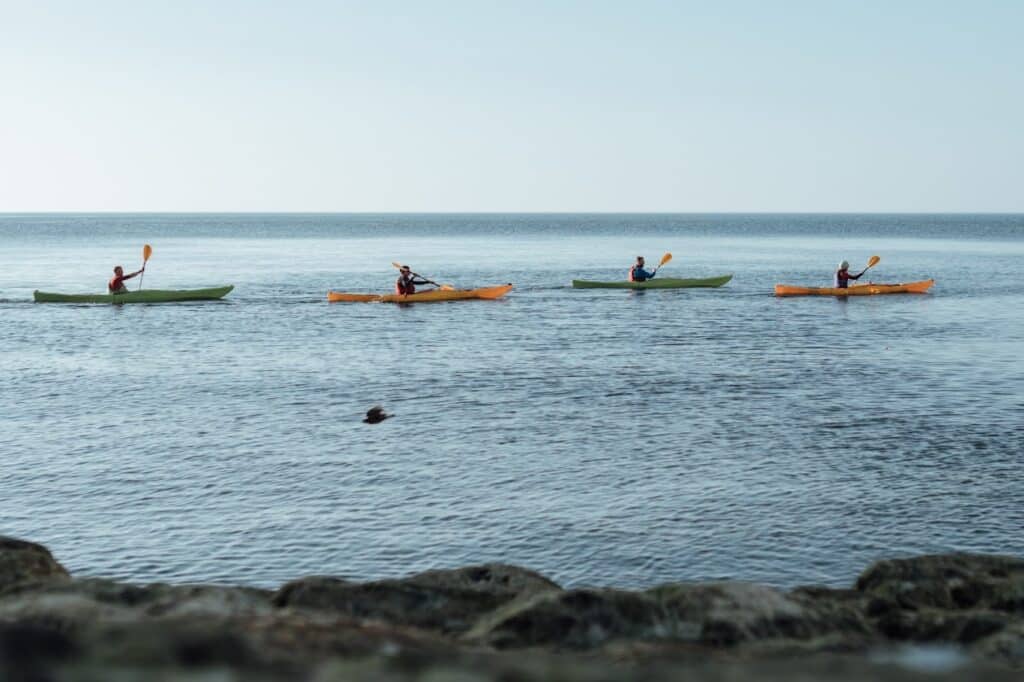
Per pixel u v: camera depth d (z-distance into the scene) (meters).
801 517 15.29
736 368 29.00
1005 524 14.95
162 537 14.55
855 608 5.70
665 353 32.03
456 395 24.92
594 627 4.94
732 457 18.75
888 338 35.53
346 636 4.12
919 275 70.31
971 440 20.00
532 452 19.20
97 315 42.50
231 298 50.22
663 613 5.08
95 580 5.16
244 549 14.11
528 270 77.50
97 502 16.12
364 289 58.12
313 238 179.25
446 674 3.04
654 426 21.39
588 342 34.62
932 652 5.15
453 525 15.03
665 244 146.38
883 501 16.02
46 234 195.25
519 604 5.20
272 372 28.42
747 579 13.02
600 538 14.45
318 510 15.73
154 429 21.09
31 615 4.30
